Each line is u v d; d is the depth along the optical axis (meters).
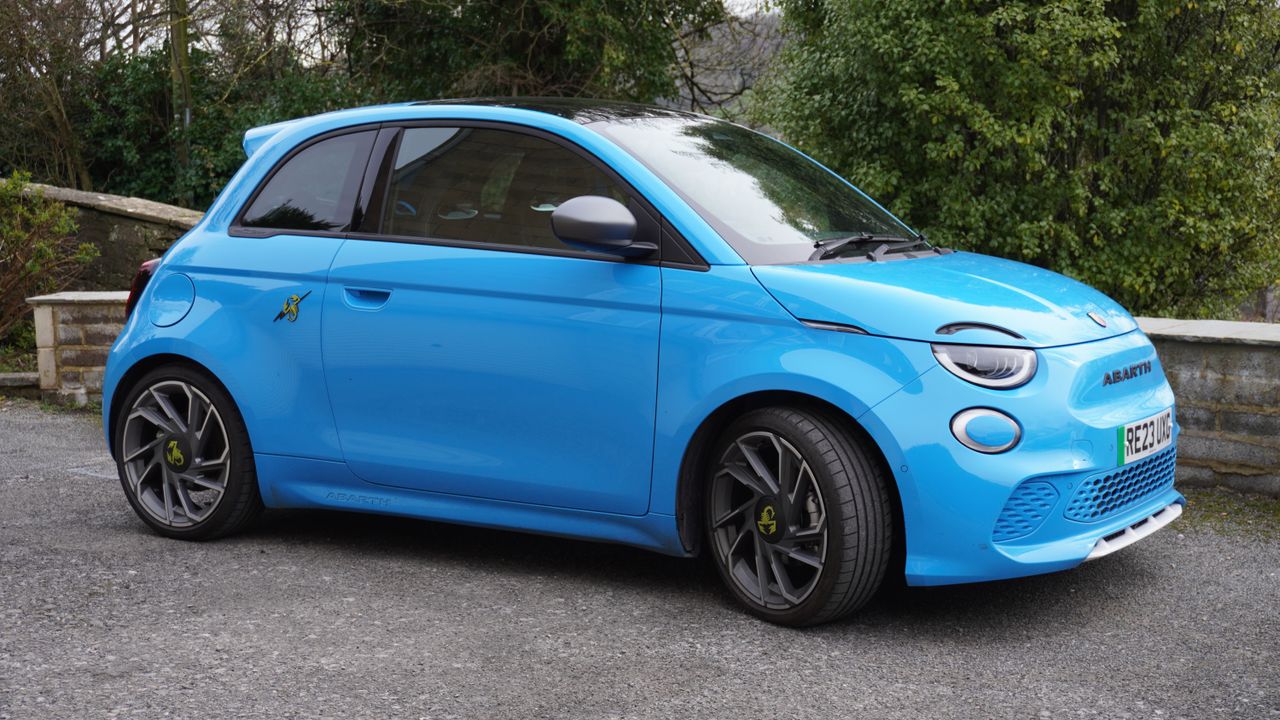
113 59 21.78
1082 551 3.36
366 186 4.21
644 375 3.62
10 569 4.09
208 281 4.40
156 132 22.36
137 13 21.78
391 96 21.52
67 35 21.06
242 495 4.40
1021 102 17.34
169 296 4.48
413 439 4.04
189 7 21.02
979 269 3.88
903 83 17.19
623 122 4.10
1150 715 2.89
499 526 3.98
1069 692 3.04
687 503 3.65
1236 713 2.90
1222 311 20.27
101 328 7.60
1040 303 3.58
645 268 3.66
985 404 3.26
